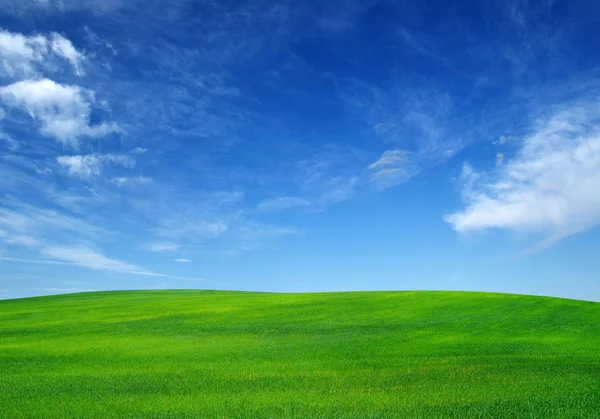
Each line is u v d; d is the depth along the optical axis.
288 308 47.56
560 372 20.52
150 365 23.47
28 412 14.21
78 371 21.97
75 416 13.74
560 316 40.59
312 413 13.68
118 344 30.91
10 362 24.66
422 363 23.73
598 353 27.12
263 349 28.52
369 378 19.58
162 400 15.72
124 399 15.94
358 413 13.62
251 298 58.00
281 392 16.89
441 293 55.09
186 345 30.39
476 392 16.39
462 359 24.92
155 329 37.38
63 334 35.62
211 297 60.69
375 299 52.09
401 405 14.59
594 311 42.56
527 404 14.45
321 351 27.75
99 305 53.22
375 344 30.31
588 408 13.94
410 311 44.28
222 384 18.52
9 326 39.75
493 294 53.28
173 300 57.56
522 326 36.97
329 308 47.09
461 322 38.75
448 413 13.55
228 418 13.23
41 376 20.66
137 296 67.75
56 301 61.06
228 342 31.66
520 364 22.94
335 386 17.94
